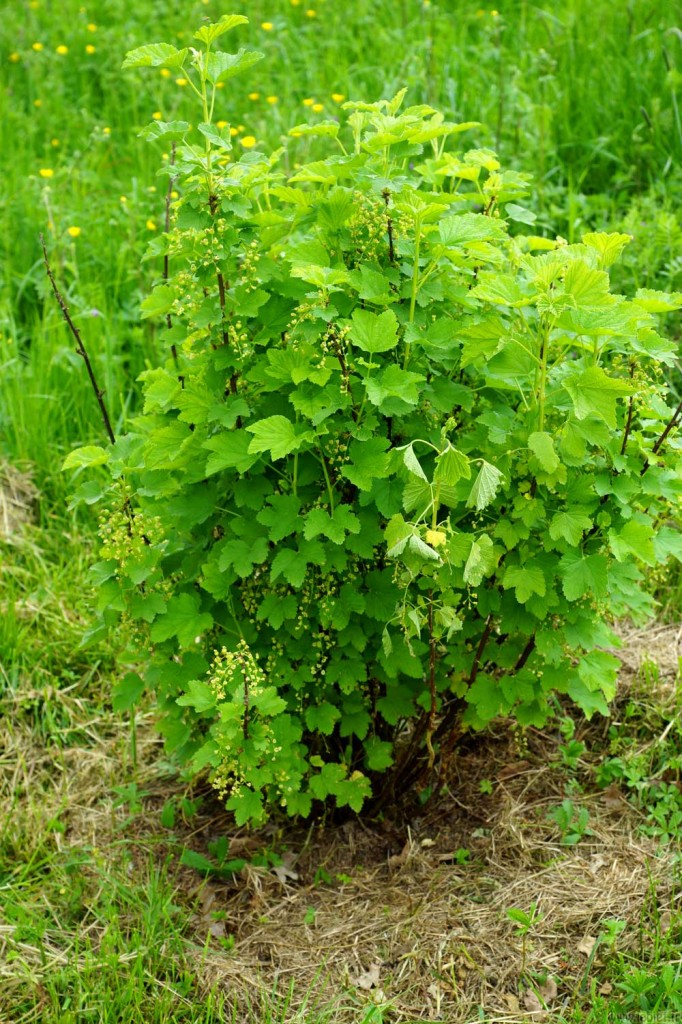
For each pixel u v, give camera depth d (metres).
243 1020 2.41
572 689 2.70
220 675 2.41
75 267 4.51
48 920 2.63
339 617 2.46
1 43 6.75
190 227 2.35
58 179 5.33
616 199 4.82
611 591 2.55
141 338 4.36
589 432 2.26
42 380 4.20
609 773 2.97
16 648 3.38
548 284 2.17
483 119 5.04
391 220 2.44
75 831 2.97
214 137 2.33
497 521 2.48
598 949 2.49
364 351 2.43
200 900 2.74
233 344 2.44
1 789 3.07
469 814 2.94
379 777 2.90
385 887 2.76
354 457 2.33
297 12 6.63
